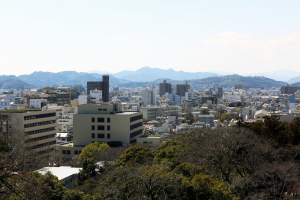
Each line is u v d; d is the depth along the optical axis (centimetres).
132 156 9081
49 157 11662
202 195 5088
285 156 7662
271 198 5738
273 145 8331
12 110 14438
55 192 5269
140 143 13788
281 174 6034
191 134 10844
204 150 7262
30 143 10612
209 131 10519
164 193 5066
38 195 4484
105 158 9769
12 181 4297
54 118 15700
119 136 13725
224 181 6366
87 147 11450
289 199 5659
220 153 6825
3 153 4791
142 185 5309
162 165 6744
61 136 17212
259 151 7138
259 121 9812
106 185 5975
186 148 8556
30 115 13962
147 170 5609
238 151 7188
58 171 9256
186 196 5112
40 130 14612
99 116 13862
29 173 4922
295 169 6475
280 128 9138
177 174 5766
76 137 13962
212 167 6975
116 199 5234
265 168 6259
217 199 4916
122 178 5694
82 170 8856
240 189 5606
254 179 6147
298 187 6222
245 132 8600
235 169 7038
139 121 15238
